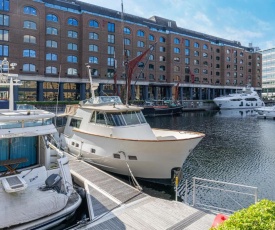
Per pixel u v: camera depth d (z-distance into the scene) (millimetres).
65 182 8898
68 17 55281
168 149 12477
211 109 74688
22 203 7309
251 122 45281
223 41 95688
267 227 3822
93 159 14555
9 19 46938
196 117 54094
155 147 12422
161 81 72875
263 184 14852
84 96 57062
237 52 94000
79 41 56750
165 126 39625
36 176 8562
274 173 16781
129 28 64000
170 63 73500
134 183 13555
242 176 16234
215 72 87375
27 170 8516
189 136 14312
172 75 73750
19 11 47906
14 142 8852
